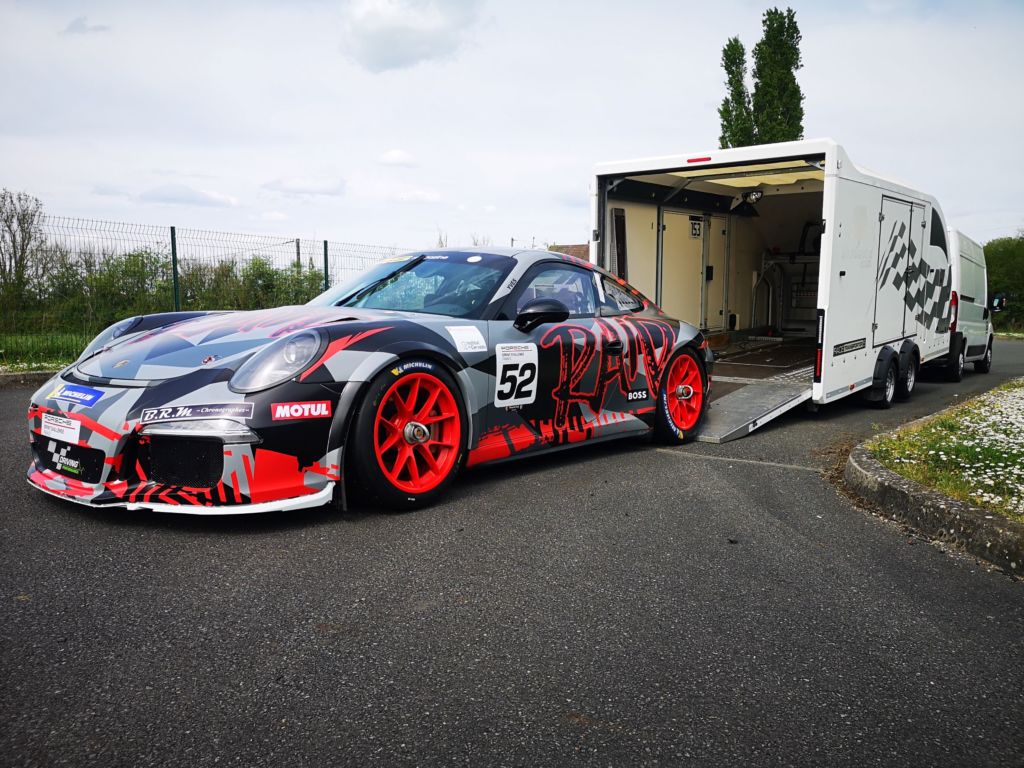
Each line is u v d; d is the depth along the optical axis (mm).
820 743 1696
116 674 1887
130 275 9570
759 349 9188
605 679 1945
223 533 2939
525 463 4363
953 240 9469
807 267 10492
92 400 3035
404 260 4434
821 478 4164
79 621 2166
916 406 7320
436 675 1938
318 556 2736
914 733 1748
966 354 10328
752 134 23422
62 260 9250
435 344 3439
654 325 4879
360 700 1809
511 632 2193
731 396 6039
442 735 1677
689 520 3322
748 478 4121
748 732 1729
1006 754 1677
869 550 3004
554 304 3816
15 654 1968
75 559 2625
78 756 1555
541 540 3000
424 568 2662
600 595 2480
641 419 4730
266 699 1799
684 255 8352
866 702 1877
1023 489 3428
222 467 2850
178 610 2258
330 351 3094
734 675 1988
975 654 2150
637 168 6340
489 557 2793
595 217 6605
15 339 8914
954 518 3088
